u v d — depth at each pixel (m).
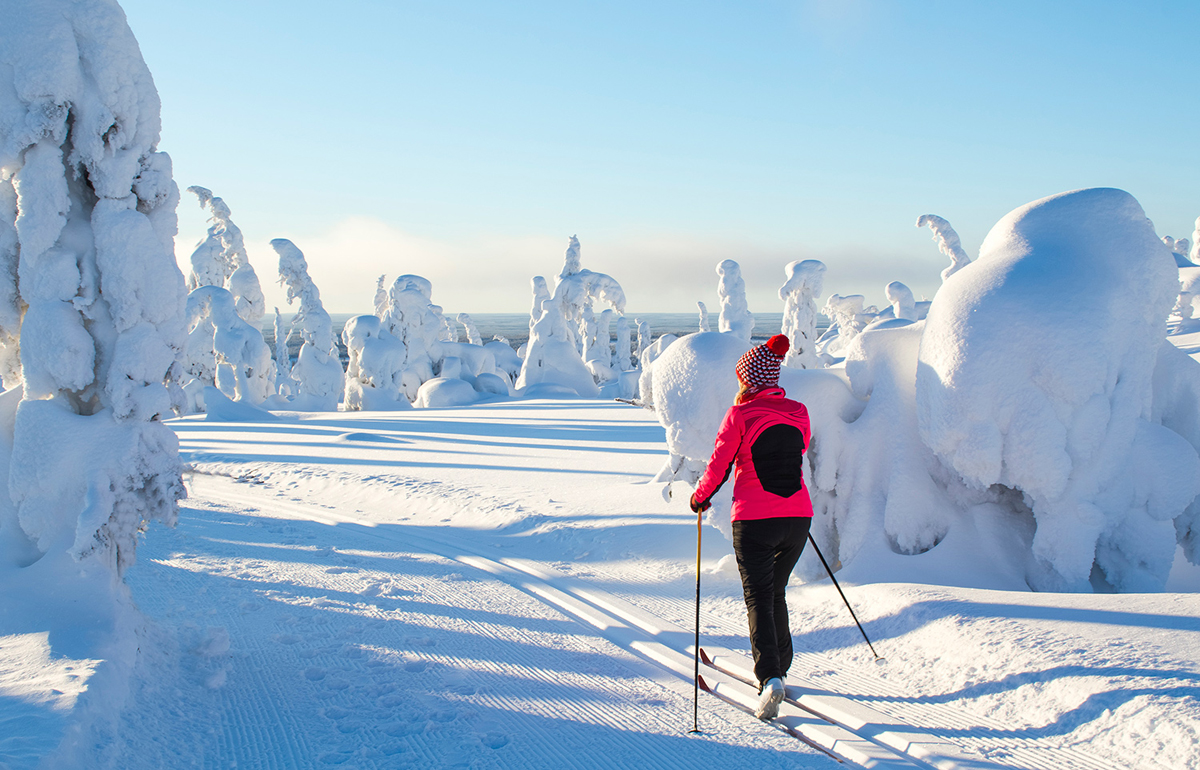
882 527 4.73
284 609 5.00
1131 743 2.61
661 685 3.72
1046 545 4.21
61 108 3.69
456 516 8.65
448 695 3.58
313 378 32.38
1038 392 4.14
